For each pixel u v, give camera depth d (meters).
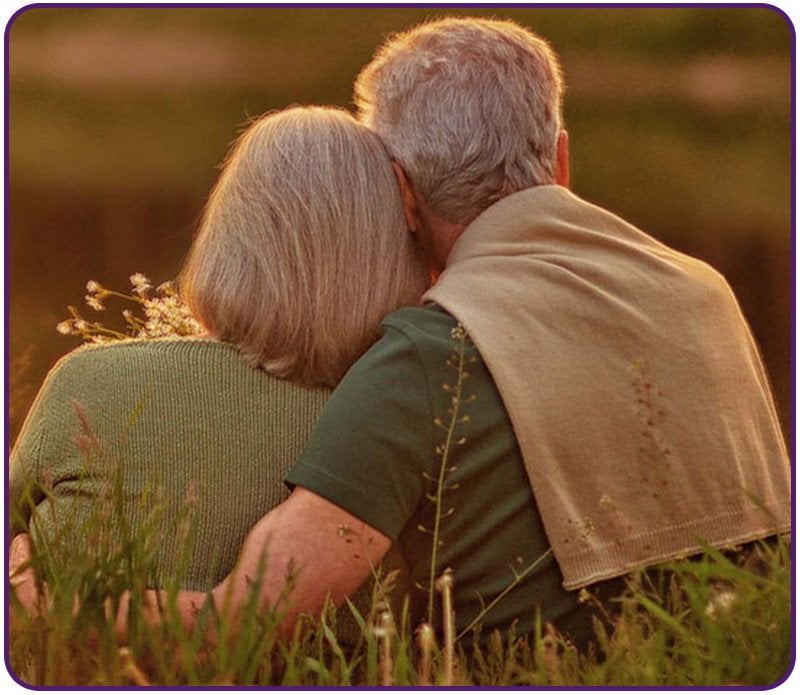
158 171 33.34
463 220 5.91
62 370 5.84
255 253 5.74
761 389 6.00
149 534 5.31
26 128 40.09
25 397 9.52
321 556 5.28
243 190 5.84
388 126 5.98
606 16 51.53
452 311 5.49
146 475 5.62
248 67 48.56
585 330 5.59
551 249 5.76
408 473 5.34
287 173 5.80
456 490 5.43
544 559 5.52
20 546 5.78
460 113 5.82
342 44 50.50
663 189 32.41
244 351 5.76
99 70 48.19
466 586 5.54
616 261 5.80
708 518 5.65
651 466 5.57
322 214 5.76
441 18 6.46
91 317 15.66
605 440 5.52
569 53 50.56
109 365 5.75
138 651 4.99
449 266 5.79
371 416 5.32
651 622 5.57
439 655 5.28
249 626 4.89
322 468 5.30
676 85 47.56
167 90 46.00
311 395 5.76
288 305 5.69
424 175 5.89
